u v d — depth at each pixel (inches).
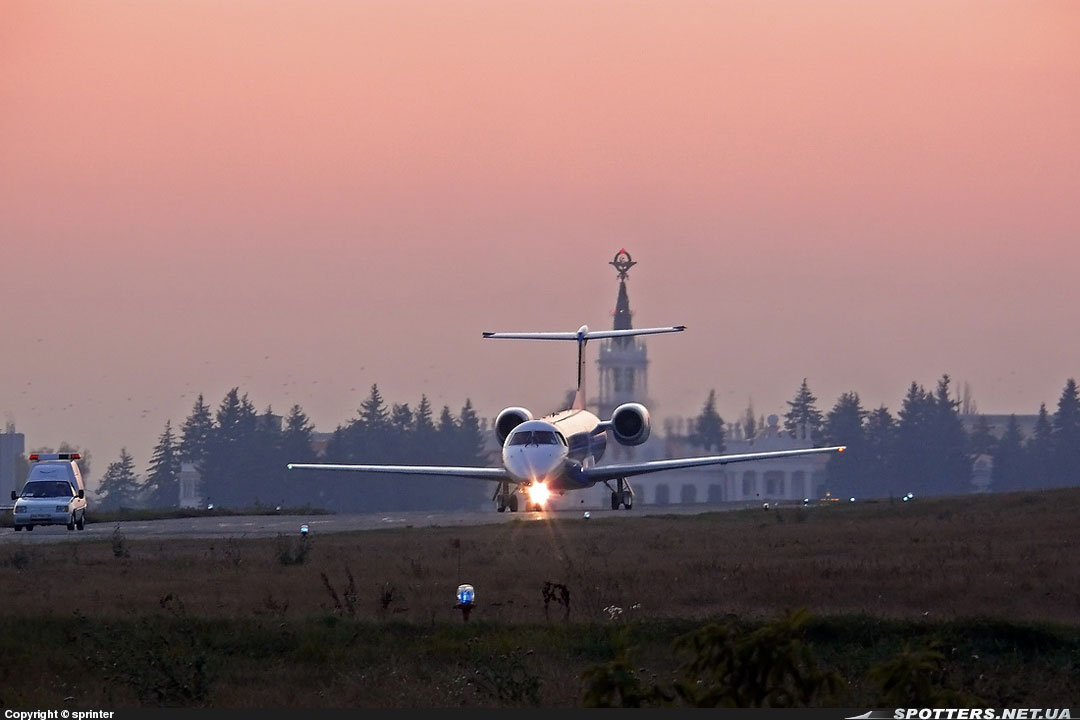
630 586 4596.5
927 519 7544.3
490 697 2938.0
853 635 3560.5
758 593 4377.5
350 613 4042.8
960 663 3221.0
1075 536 6156.5
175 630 3693.4
